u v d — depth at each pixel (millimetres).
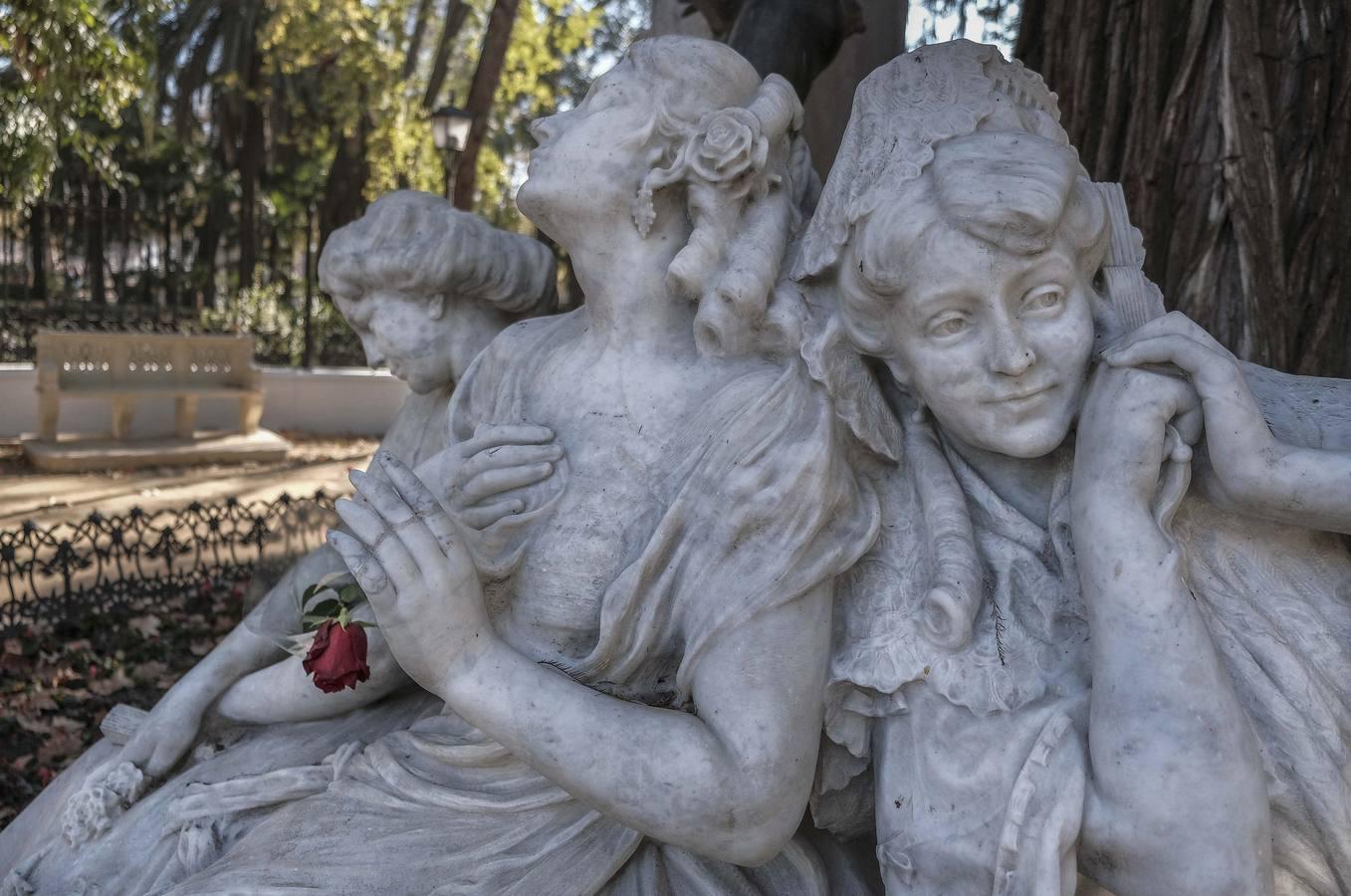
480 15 18375
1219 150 2777
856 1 3357
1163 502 1468
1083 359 1535
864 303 1626
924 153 1549
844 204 1637
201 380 11672
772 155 1823
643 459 1744
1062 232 1497
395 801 1847
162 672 5539
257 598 5863
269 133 21594
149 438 11227
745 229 1770
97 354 11133
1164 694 1375
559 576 1730
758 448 1630
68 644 5785
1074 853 1434
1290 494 1429
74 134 10930
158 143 21000
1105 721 1404
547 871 1683
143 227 16297
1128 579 1421
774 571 1590
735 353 1776
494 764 1851
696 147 1721
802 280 1735
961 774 1526
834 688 1652
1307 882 1533
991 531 1688
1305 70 2746
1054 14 3113
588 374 1854
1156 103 2885
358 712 2219
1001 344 1483
